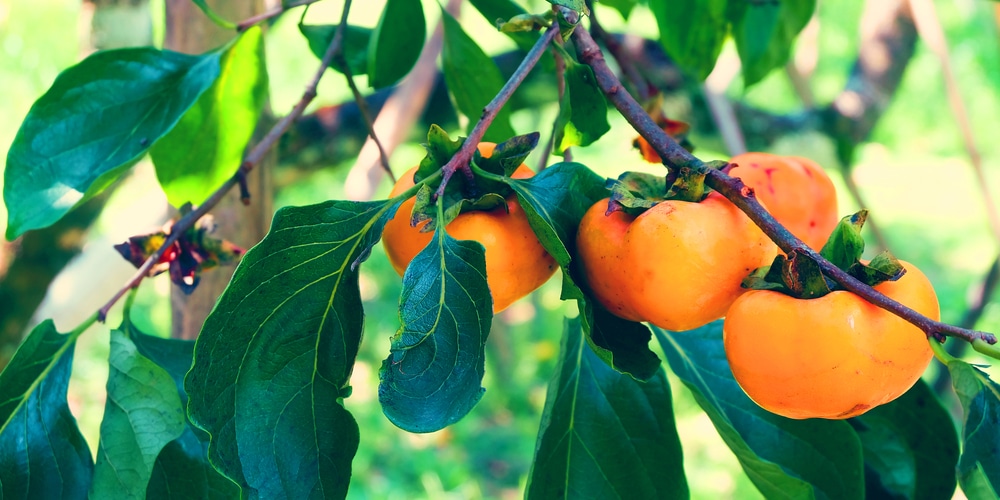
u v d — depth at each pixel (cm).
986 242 398
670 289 52
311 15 278
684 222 52
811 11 92
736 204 51
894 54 164
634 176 55
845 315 49
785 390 50
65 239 111
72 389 286
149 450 60
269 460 53
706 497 248
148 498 62
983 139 457
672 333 69
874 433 68
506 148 54
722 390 68
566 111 60
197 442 63
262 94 72
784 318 49
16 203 63
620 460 64
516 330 365
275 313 53
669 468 64
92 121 65
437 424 48
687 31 89
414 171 56
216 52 68
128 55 66
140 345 64
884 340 49
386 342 335
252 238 83
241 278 51
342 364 54
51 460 61
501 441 296
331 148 131
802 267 50
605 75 56
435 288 50
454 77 78
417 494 264
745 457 60
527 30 56
